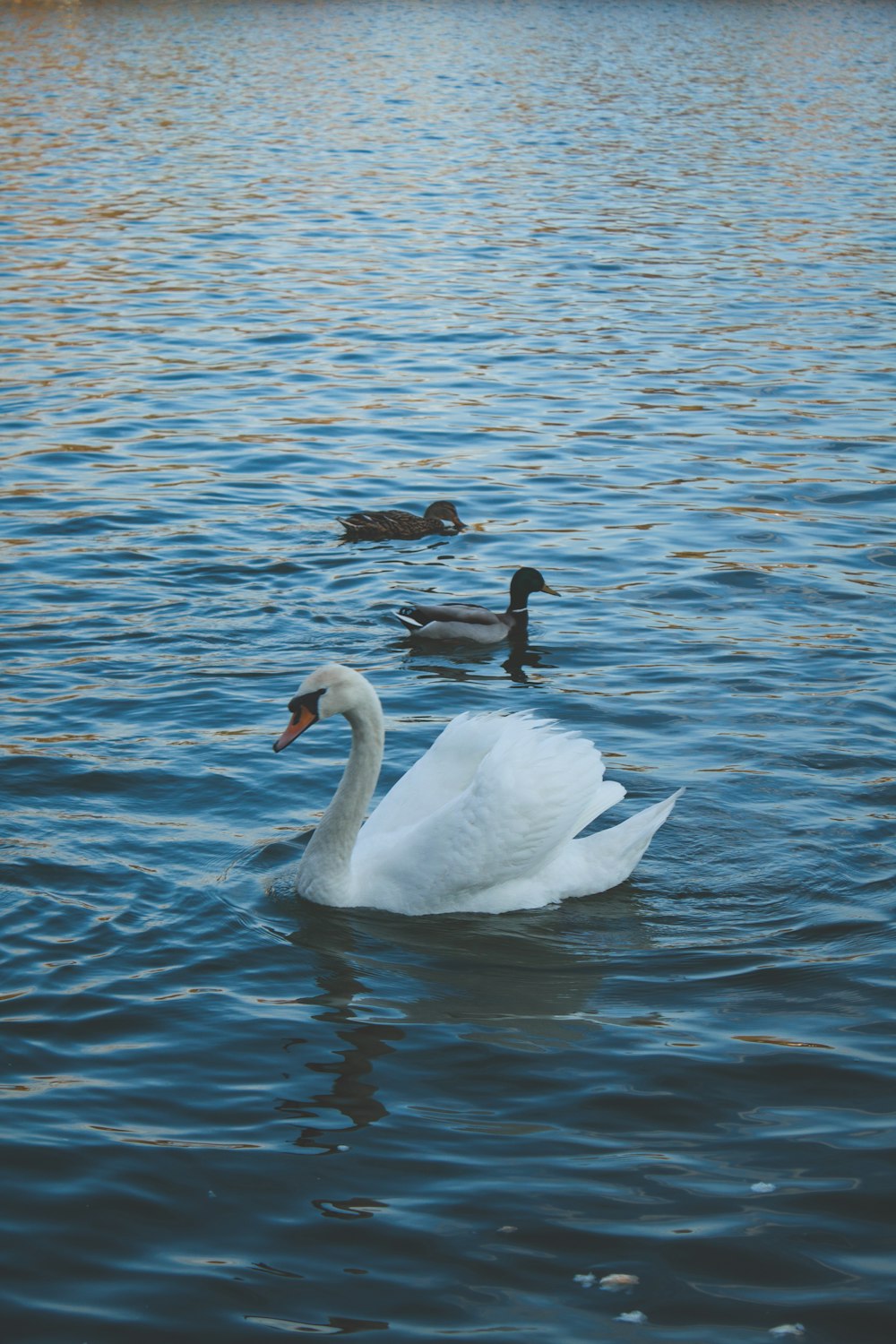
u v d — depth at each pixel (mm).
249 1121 7094
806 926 8969
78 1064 7504
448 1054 7676
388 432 20984
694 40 91438
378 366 24453
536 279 31078
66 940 8633
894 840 9969
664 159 47906
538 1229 6371
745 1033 7875
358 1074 7484
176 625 13984
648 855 9844
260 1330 5816
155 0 111125
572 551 16500
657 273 31781
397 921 9109
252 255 32844
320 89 65188
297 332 26516
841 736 11625
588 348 25656
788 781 10844
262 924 8977
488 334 26516
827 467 19344
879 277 31547
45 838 9828
